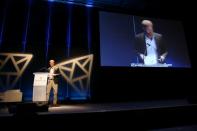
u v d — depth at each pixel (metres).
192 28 7.85
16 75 5.44
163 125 3.96
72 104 5.41
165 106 4.15
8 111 3.63
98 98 6.02
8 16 5.70
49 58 5.86
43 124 3.28
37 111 3.53
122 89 6.31
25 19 5.87
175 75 7.04
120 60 6.17
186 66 6.92
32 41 5.80
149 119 3.89
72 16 6.45
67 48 6.12
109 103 5.52
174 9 7.57
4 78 5.31
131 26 6.63
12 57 5.50
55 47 6.01
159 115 3.99
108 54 6.11
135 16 6.80
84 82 6.04
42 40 5.92
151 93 6.61
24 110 3.25
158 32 6.91
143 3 7.00
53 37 6.07
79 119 3.46
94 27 6.62
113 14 6.55
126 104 4.96
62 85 5.81
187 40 7.66
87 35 6.48
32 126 3.23
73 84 5.92
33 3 6.07
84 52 6.29
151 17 7.00
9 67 5.41
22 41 5.70
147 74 6.68
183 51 7.05
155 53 6.62
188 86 7.16
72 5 6.54
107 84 6.20
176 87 6.97
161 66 6.56
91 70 6.18
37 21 6.00
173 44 6.99
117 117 3.69
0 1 5.70
